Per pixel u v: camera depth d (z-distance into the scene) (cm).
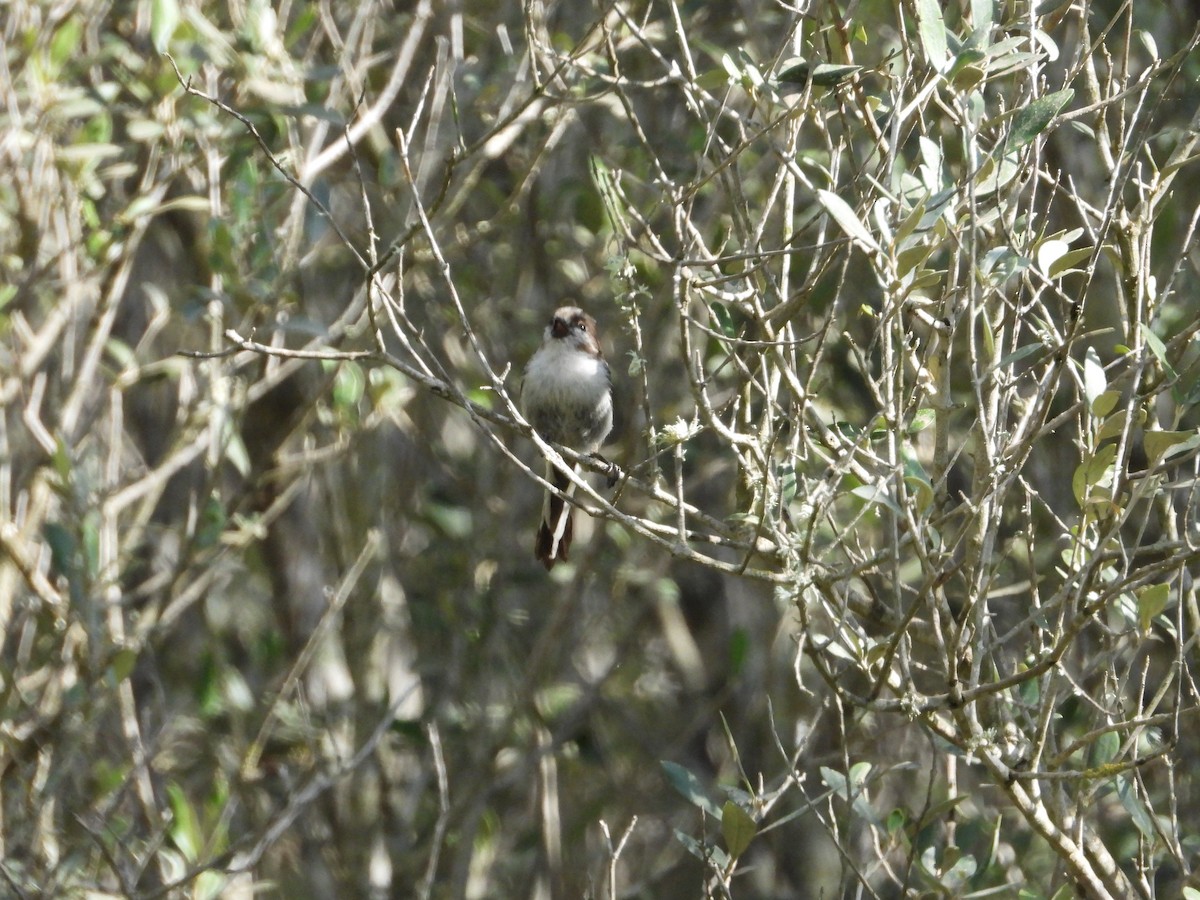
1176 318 1123
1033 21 704
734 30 1359
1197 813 1098
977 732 711
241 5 1324
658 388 1499
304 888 1520
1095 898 749
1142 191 747
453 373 1545
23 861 1060
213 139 1225
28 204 1198
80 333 1352
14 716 1152
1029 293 895
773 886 1684
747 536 773
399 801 1609
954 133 1131
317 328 1217
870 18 1218
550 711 1608
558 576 1599
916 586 1155
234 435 1247
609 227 1344
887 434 766
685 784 814
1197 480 705
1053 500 1182
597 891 1509
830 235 1016
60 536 1148
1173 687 1052
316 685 1592
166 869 1084
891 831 875
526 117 1248
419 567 1655
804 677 1557
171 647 1606
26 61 1218
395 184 1334
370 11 1313
